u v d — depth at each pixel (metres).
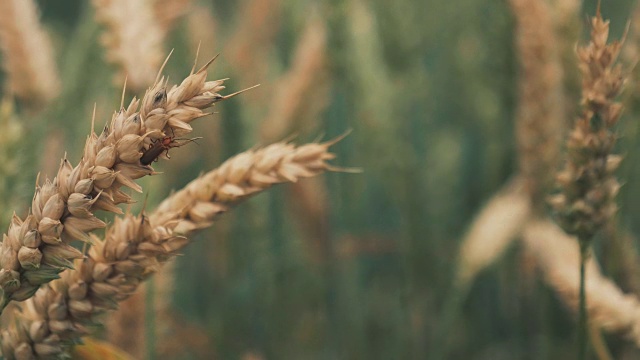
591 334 0.63
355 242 0.95
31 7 0.78
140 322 0.60
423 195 1.00
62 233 0.44
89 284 0.46
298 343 0.96
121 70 0.60
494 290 1.05
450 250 1.01
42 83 0.78
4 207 0.59
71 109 0.85
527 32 0.75
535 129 0.77
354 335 0.95
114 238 0.46
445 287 0.99
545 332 0.85
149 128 0.42
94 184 0.43
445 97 1.21
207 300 1.02
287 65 1.11
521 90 0.78
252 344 0.98
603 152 0.54
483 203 0.96
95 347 0.52
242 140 0.83
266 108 1.02
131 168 0.43
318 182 0.92
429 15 1.12
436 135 1.14
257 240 0.89
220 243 0.88
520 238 0.90
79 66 0.86
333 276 0.94
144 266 0.46
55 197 0.43
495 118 0.94
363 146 0.91
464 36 1.07
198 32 0.99
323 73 0.89
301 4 1.04
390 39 0.92
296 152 0.47
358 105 0.89
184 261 1.07
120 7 0.60
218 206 0.47
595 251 0.94
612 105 0.54
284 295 0.97
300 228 0.93
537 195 0.79
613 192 0.55
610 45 0.53
